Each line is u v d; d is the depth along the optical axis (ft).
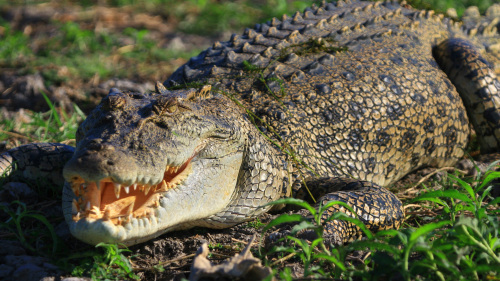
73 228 17.90
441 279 16.11
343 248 17.79
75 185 18.45
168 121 20.35
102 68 49.32
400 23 36.94
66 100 42.11
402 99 31.55
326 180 26.61
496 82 34.60
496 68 37.86
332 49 32.86
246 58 31.76
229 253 20.74
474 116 35.12
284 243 19.99
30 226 22.63
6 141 33.12
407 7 40.24
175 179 20.59
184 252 21.36
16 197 24.35
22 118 39.11
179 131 20.43
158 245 21.29
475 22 43.42
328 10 38.73
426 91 32.81
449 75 35.47
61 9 71.56
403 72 32.73
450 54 35.45
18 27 64.69
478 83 34.27
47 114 39.88
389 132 30.91
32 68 47.85
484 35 40.86
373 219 22.98
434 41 37.27
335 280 16.72
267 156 24.98
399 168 31.78
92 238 17.89
